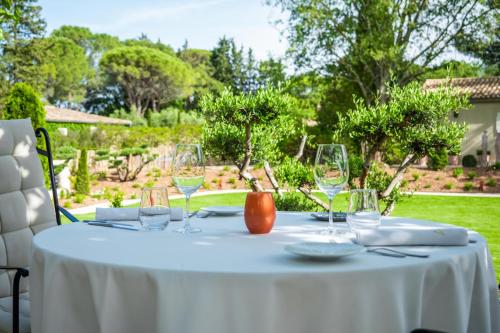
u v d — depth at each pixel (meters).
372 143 4.15
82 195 11.20
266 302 1.14
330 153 1.75
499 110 18.64
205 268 1.18
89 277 1.25
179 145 1.79
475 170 14.75
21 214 2.36
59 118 28.47
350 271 1.16
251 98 4.25
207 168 15.72
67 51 46.00
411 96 3.98
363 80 17.28
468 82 20.20
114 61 43.59
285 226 1.90
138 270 1.19
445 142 3.88
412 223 1.97
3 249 2.26
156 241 1.56
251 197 1.71
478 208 9.50
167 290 1.16
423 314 1.29
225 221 2.04
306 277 1.15
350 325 1.16
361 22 16.25
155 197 1.77
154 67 43.84
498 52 18.95
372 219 1.62
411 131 3.94
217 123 4.55
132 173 14.52
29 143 2.51
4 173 2.33
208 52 54.41
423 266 1.25
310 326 1.16
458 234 1.49
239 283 1.14
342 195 10.73
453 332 1.30
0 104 23.91
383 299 1.18
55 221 2.51
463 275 1.37
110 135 21.27
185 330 1.14
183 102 49.06
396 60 15.38
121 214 2.04
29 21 28.34
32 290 1.48
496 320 1.58
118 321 1.21
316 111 17.45
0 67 25.88
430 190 13.16
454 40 15.63
